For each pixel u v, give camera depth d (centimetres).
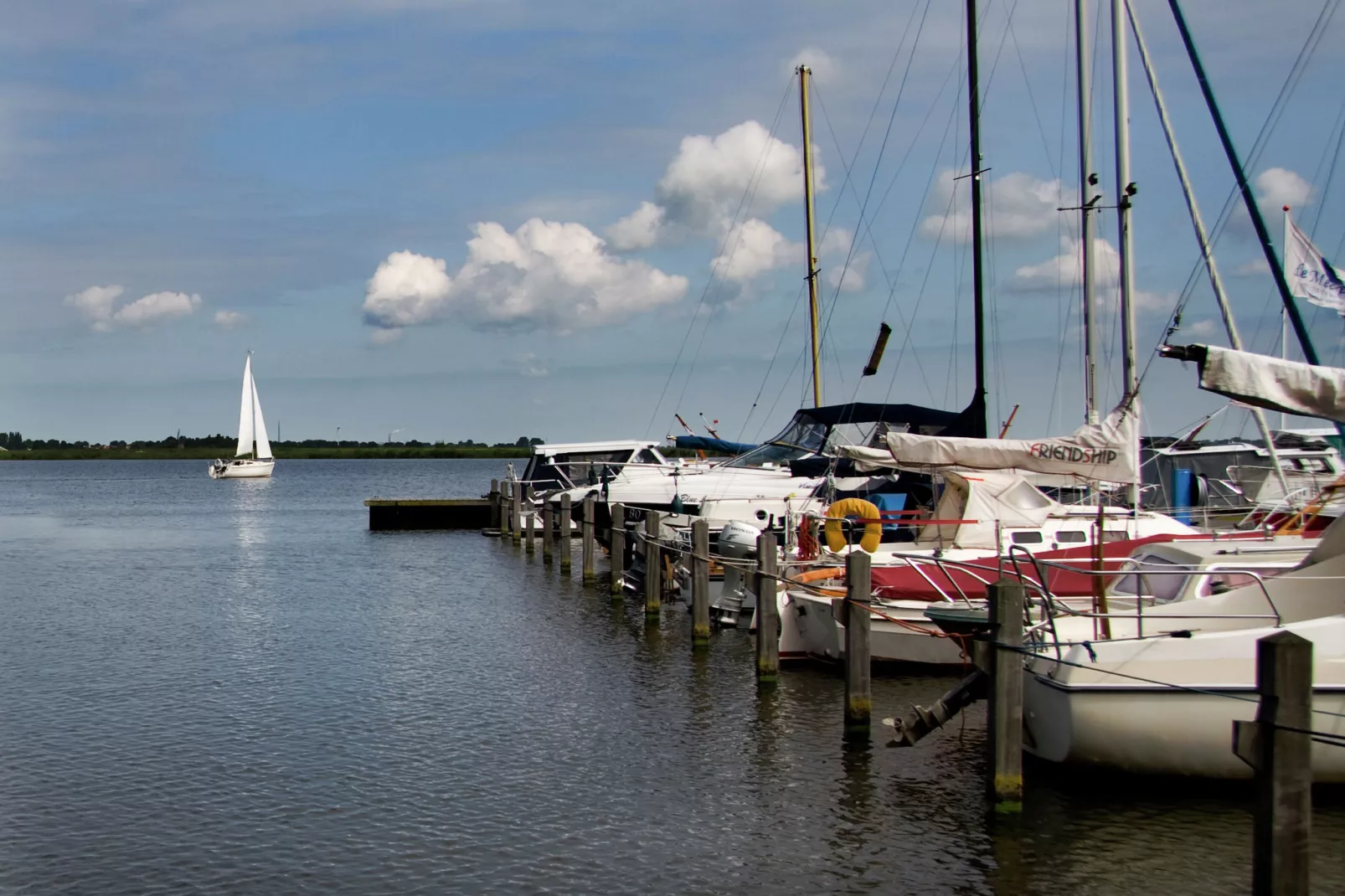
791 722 1395
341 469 17200
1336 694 1009
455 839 1038
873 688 1530
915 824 1063
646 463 3284
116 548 3688
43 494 8238
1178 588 1313
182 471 16038
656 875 961
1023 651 1047
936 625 1487
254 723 1416
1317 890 919
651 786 1173
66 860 994
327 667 1731
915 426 2280
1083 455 1594
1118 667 1055
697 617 1806
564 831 1055
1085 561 1519
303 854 1004
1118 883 942
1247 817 1053
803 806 1111
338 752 1294
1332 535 1167
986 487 1725
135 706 1502
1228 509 2162
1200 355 1091
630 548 2708
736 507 2319
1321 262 1994
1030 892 928
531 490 3516
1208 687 1041
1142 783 1083
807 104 3375
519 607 2289
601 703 1501
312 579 2794
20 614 2264
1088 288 2177
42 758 1275
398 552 3400
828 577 1672
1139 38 2211
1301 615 1157
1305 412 1092
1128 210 2142
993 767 1052
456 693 1564
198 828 1063
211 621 2158
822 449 2320
